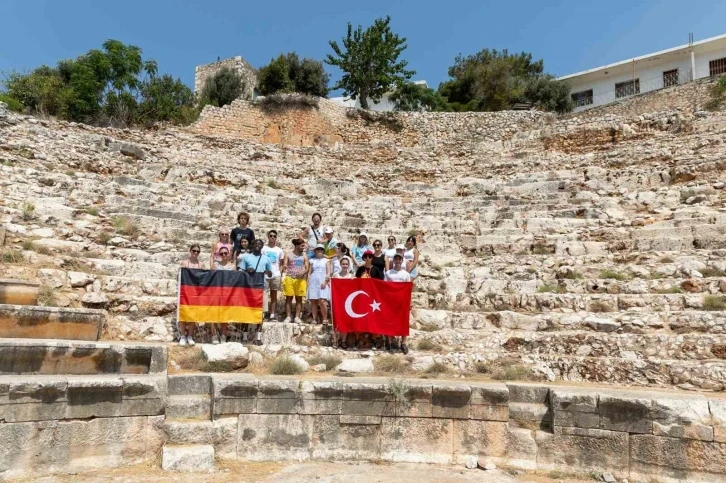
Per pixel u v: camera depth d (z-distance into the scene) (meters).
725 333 9.38
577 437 7.58
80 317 8.88
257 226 15.23
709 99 29.53
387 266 12.02
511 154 26.06
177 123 32.12
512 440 7.78
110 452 7.07
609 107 33.59
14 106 24.25
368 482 6.91
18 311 8.21
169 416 7.58
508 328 10.70
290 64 46.66
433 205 18.80
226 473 7.02
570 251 13.84
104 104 28.16
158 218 13.94
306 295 11.09
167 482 6.61
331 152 27.47
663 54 45.41
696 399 7.32
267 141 32.75
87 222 12.85
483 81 45.22
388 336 10.39
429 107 42.34
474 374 9.41
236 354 8.98
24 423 6.54
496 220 16.23
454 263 14.02
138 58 29.62
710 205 14.82
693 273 11.36
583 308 10.89
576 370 9.28
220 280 9.82
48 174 15.20
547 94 45.31
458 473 7.42
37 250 10.97
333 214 17.45
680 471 7.11
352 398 7.88
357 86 39.97
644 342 9.47
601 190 17.81
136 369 8.26
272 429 7.69
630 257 12.62
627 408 7.43
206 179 19.31
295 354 9.69
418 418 7.91
